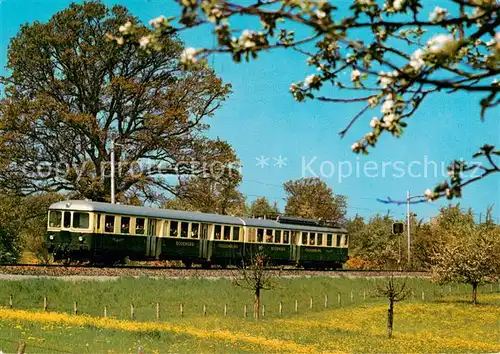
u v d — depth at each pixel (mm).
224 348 27156
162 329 31672
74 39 59094
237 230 52875
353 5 6016
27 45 58969
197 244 49750
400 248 83188
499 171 5660
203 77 61156
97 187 57125
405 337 37562
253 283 46344
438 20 5598
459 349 32719
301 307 47688
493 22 5184
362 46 5391
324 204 117875
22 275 39031
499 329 43219
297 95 6715
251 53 5605
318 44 6645
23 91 59875
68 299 37719
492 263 58594
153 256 46656
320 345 31016
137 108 61219
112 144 52156
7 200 60938
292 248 57562
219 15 5391
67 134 58781
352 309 49656
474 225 84812
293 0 5418
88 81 60719
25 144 57844
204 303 42500
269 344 29391
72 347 23922
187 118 59219
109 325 31344
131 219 45219
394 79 5602
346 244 63344
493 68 5457
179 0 5371
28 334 26250
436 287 65250
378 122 6031
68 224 43281
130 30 6023
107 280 41500
